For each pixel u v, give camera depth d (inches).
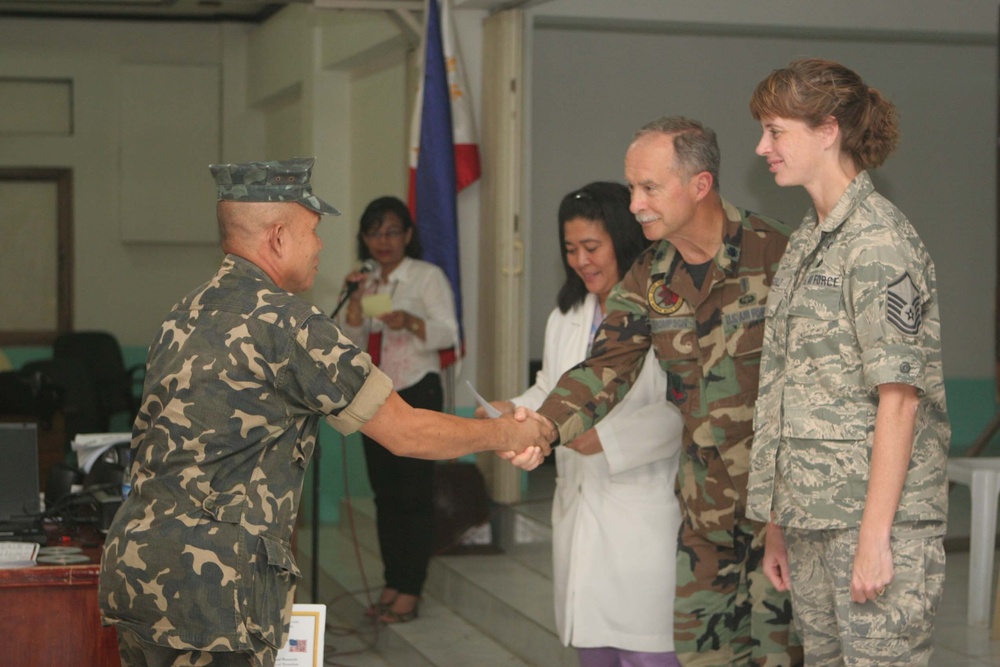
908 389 75.7
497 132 199.2
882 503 75.8
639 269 103.7
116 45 336.2
